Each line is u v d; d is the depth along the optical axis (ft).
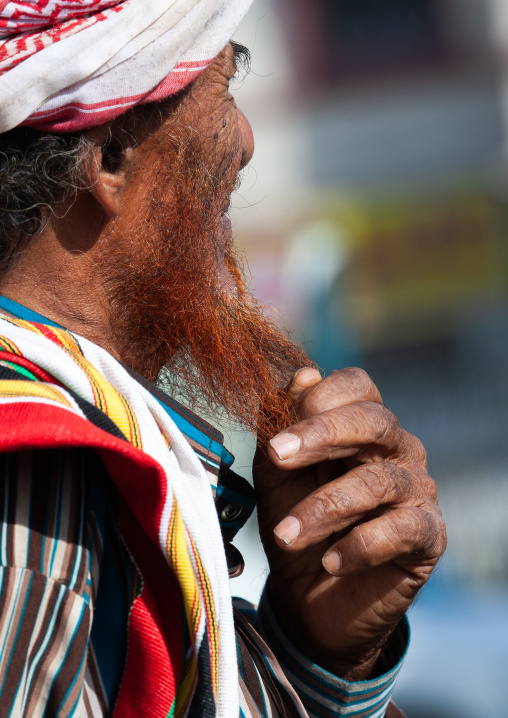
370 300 59.16
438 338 58.29
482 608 34.35
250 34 66.49
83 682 6.04
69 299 8.23
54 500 6.17
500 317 58.49
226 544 8.99
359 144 66.54
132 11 7.50
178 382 9.71
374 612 8.52
